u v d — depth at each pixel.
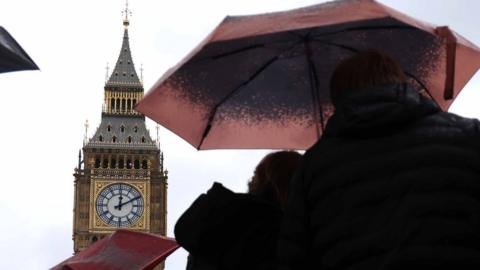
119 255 13.54
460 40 8.12
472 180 5.81
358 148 6.07
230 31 7.61
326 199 6.09
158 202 109.75
